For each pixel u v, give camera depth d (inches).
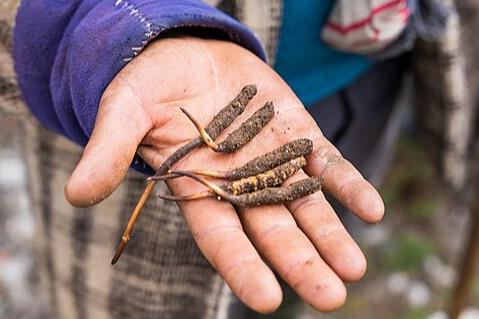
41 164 30.1
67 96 24.6
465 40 33.3
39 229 31.3
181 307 29.4
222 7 26.8
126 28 23.4
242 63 25.1
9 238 45.1
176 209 27.5
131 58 23.3
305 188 23.3
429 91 33.5
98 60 23.4
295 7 27.5
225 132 24.7
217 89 24.6
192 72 24.2
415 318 43.3
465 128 34.8
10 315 41.3
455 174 36.0
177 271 28.7
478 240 36.4
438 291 45.2
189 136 24.0
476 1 32.8
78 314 31.1
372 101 32.9
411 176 50.3
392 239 47.6
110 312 30.3
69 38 24.5
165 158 24.0
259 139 24.7
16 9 25.0
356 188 23.4
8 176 48.0
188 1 24.4
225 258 22.0
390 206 49.7
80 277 30.5
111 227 29.2
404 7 27.6
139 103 23.1
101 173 21.9
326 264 22.0
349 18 27.5
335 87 30.2
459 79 32.5
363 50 28.7
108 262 29.6
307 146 24.2
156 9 23.6
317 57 29.0
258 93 25.1
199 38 24.9
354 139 33.4
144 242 28.5
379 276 45.8
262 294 21.1
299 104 25.3
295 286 21.8
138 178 27.8
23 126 29.8
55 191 30.2
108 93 23.1
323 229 22.8
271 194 23.2
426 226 48.8
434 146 35.5
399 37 29.6
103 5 24.1
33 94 26.0
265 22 26.8
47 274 31.8
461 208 49.4
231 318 35.1
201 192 23.2
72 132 25.3
